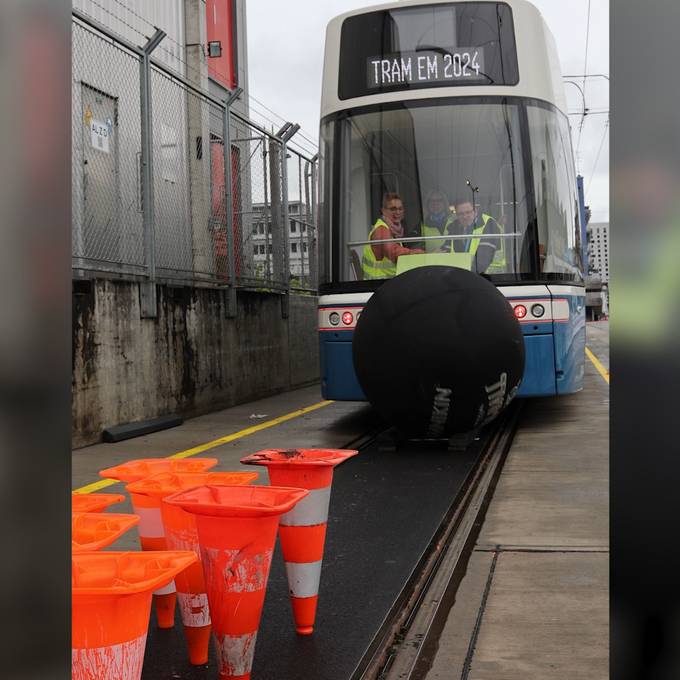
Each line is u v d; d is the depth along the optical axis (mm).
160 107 10469
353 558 4621
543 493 6090
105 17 12438
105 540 2291
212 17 17062
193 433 9672
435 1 9055
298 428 10109
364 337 7684
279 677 3021
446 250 8805
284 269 14875
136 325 9672
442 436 8203
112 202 9391
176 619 3705
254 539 2559
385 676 3080
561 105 9789
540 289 8734
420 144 8930
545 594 3871
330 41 9414
